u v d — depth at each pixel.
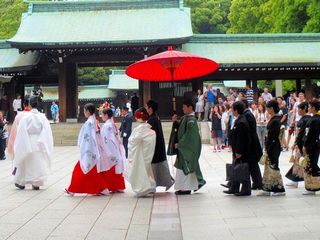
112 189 9.81
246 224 6.64
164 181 9.55
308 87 28.39
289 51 29.25
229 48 29.73
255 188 9.11
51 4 30.44
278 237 5.88
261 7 39.81
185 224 6.84
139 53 26.62
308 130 8.62
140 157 9.24
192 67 9.66
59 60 26.58
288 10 32.66
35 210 8.08
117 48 26.20
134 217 7.44
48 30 28.16
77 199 9.12
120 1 30.39
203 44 30.08
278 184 8.66
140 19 29.20
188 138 9.16
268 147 8.73
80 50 26.50
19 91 29.48
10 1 57.34
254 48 29.64
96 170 9.50
